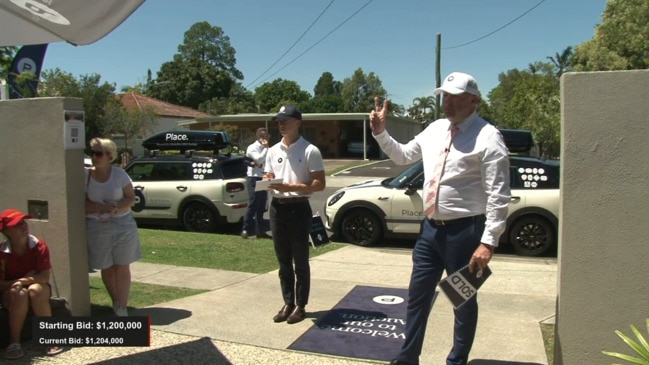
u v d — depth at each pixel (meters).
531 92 29.50
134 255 4.85
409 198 8.67
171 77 69.75
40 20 3.62
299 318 4.79
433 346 4.19
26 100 4.60
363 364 3.88
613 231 3.04
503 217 3.19
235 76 84.62
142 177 10.72
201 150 11.24
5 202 4.79
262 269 6.88
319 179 4.60
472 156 3.28
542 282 6.23
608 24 33.84
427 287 3.54
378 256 7.78
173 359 3.97
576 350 3.15
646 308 3.00
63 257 4.59
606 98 3.01
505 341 4.30
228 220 10.11
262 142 9.34
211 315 4.97
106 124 28.98
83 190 4.67
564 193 3.12
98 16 3.53
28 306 4.11
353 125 39.50
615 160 3.01
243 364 3.88
